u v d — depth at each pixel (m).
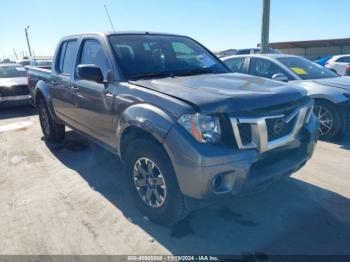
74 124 4.60
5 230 3.04
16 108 9.99
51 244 2.81
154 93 2.89
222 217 3.17
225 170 2.48
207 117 2.50
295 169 3.07
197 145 2.46
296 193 3.61
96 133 3.95
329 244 2.73
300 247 2.70
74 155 5.14
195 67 3.95
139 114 2.87
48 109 5.43
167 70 3.70
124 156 3.36
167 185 2.74
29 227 3.08
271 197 3.54
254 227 3.00
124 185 3.97
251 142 2.58
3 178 4.29
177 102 2.64
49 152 5.34
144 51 3.79
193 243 2.78
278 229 2.96
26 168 4.63
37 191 3.85
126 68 3.48
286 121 2.83
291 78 5.98
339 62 15.02
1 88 8.88
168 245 2.76
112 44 3.69
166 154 2.71
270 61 6.34
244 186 2.59
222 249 2.70
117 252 2.68
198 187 2.48
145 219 3.15
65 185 4.00
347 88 5.38
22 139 6.24
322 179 3.96
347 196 3.53
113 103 3.35
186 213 2.79
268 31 10.30
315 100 5.63
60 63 4.98
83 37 4.29
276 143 2.71
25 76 10.27
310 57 30.03
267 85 3.15
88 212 3.33
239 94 2.68
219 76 3.60
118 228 3.02
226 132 2.53
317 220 3.08
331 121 5.48
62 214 3.30
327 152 4.95
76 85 4.18
